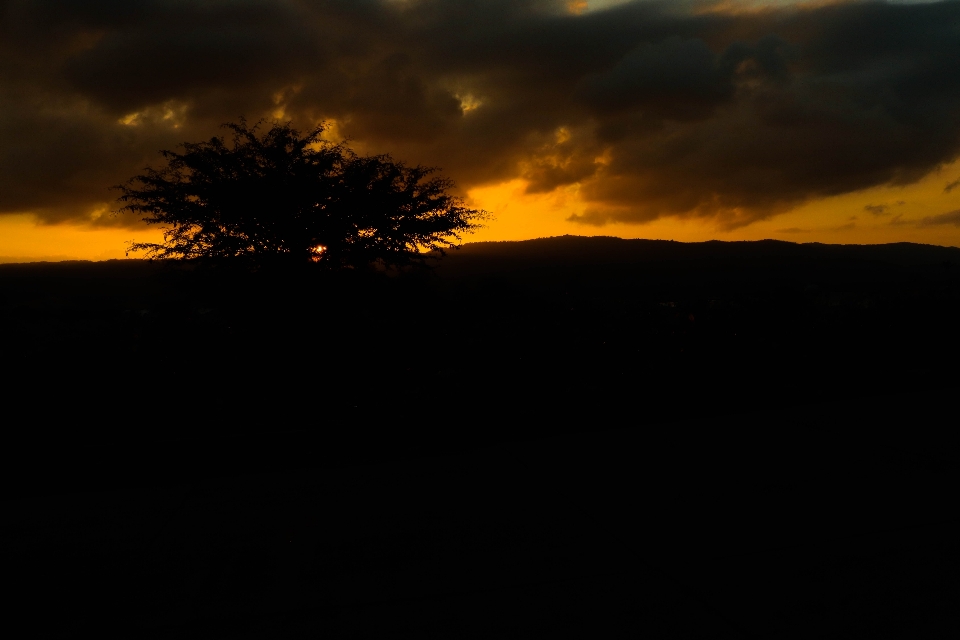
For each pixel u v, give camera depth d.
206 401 8.36
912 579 4.03
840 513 4.99
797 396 8.84
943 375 9.22
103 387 8.00
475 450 7.18
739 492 5.52
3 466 7.19
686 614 3.85
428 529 5.21
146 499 6.23
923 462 5.89
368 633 3.88
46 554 5.13
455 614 4.01
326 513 5.66
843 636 3.55
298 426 8.16
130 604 4.35
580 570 4.43
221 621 4.10
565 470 6.33
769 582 4.12
